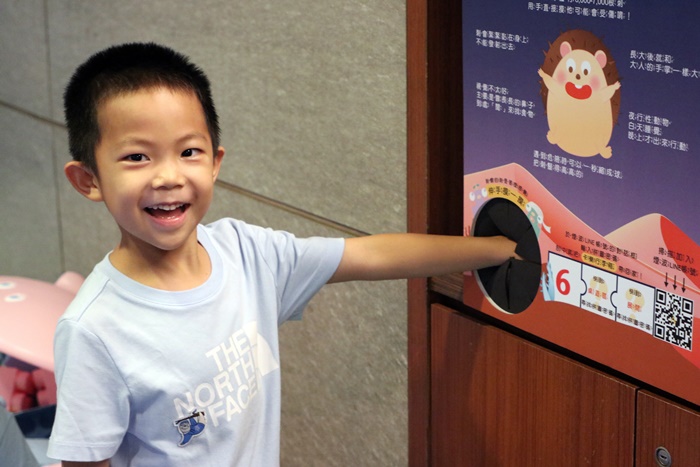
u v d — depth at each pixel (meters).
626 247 1.03
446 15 1.25
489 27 1.13
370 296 1.47
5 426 1.53
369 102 1.38
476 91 1.17
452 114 1.29
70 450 1.08
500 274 1.20
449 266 1.20
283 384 1.72
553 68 1.06
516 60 1.11
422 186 1.30
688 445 1.03
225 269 1.17
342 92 1.42
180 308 1.12
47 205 2.32
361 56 1.37
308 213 1.55
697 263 0.96
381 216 1.41
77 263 2.26
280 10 1.50
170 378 1.10
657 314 1.01
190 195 1.08
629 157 1.00
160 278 1.12
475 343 1.28
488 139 1.17
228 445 1.14
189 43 1.72
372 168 1.40
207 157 1.09
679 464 1.04
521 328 1.19
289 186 1.58
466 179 1.22
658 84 0.96
